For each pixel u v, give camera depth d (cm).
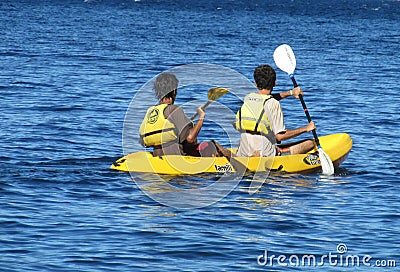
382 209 2073
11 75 5025
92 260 1622
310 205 2102
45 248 1688
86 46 7606
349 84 5219
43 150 2730
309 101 4331
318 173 2508
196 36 9556
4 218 1886
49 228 1828
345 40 9688
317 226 1908
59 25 10706
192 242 1755
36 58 6241
